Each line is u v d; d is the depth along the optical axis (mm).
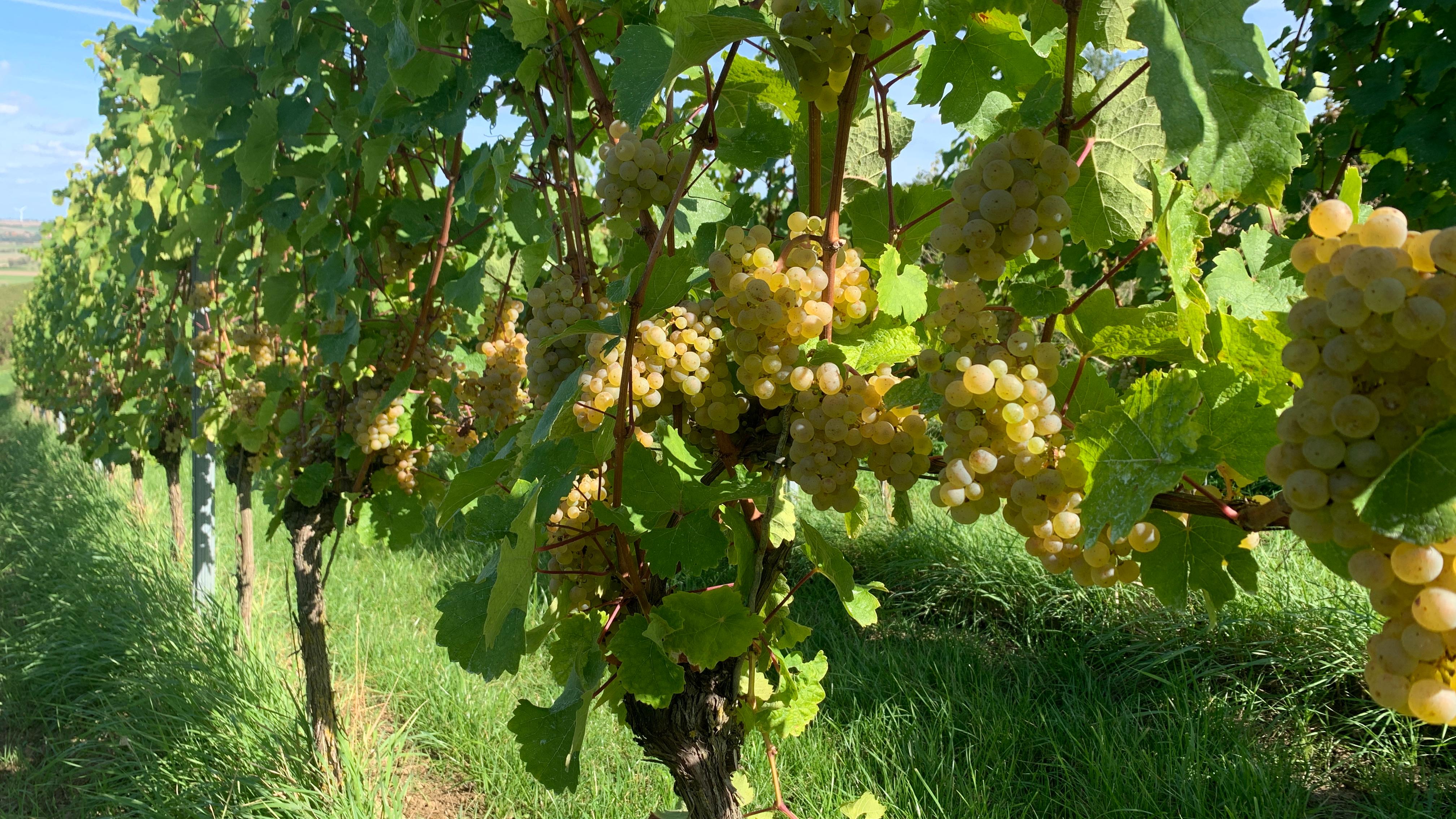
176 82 4262
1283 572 4680
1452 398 570
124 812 3928
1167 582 895
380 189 3307
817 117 1124
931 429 5590
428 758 4367
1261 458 778
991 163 916
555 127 1939
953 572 5449
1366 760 3682
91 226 8742
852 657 4758
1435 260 551
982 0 1132
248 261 4203
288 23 3096
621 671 1211
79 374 9516
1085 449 818
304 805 3445
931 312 1289
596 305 1631
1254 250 1149
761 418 1345
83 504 9008
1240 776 3482
